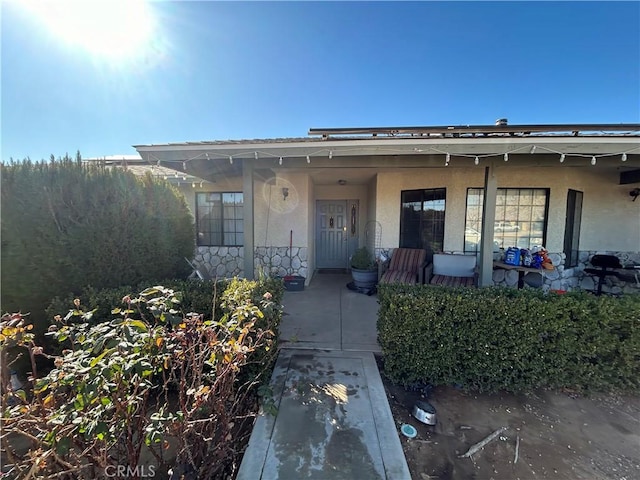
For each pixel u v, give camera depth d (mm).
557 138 3359
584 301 2627
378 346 3410
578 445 2090
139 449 1544
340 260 8773
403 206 6523
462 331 2648
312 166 4145
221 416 1774
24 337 1532
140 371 1354
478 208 6020
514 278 5980
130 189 3312
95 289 2779
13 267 2553
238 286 2857
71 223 2830
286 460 1807
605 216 6547
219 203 7156
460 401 2564
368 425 2119
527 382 2637
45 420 1319
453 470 1865
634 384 2582
